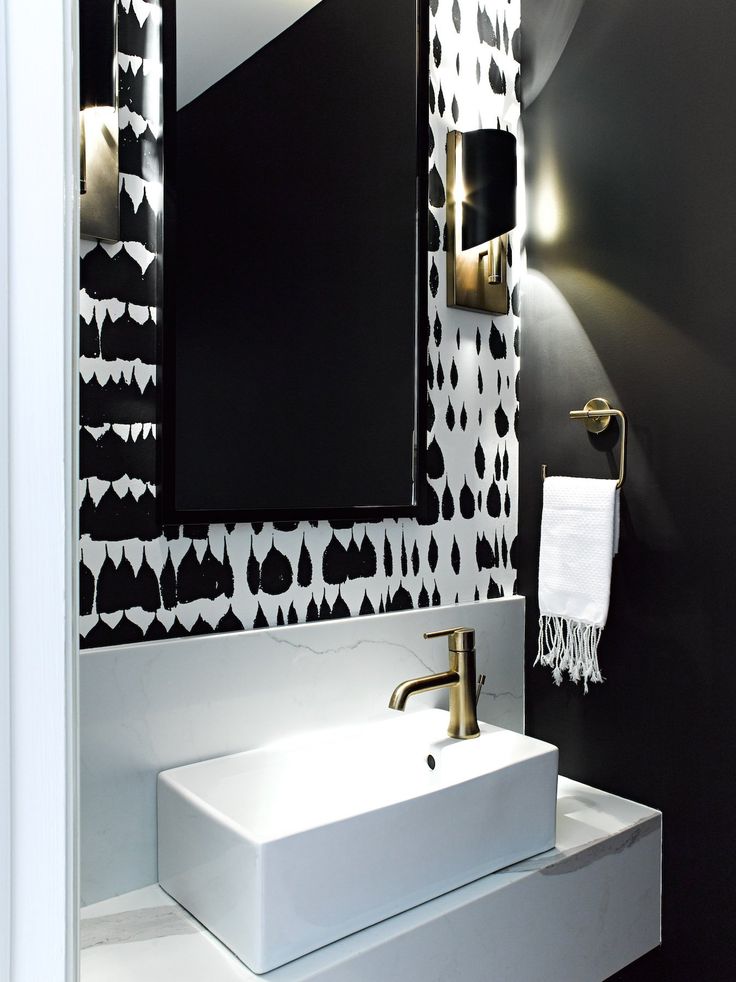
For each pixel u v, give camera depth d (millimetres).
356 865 1097
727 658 1462
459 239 1672
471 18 1740
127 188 1240
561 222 1732
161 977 1016
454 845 1218
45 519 396
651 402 1573
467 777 1242
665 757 1560
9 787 386
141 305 1259
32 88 393
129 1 1237
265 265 1395
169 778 1235
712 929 1490
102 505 1225
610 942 1445
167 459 1265
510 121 1813
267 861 1008
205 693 1311
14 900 386
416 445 1624
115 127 1194
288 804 1338
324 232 1479
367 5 1538
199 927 1138
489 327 1786
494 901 1227
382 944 1086
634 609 1610
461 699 1487
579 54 1688
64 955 398
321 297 1473
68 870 401
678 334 1525
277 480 1412
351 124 1516
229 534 1367
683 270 1516
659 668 1570
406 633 1593
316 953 1059
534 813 1346
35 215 394
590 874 1396
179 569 1309
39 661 394
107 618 1232
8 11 388
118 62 1220
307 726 1438
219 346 1335
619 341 1626
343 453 1511
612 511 1579
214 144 1321
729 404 1449
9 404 389
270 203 1400
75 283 408
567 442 1727
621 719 1635
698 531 1503
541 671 1789
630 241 1604
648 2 1563
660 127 1547
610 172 1636
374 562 1575
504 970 1250
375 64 1554
